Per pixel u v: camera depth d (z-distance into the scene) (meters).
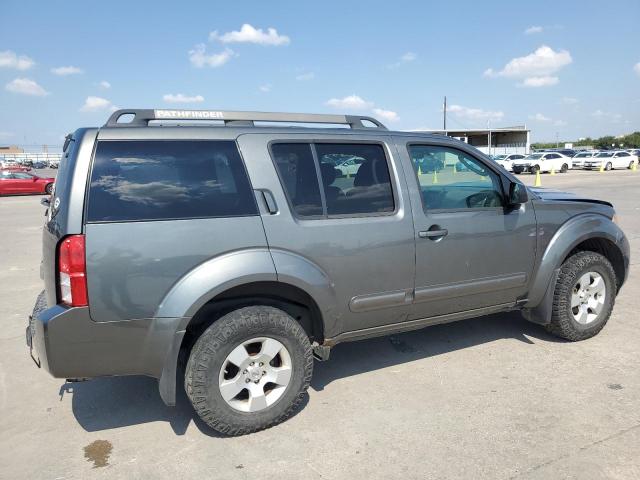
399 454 2.98
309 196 3.41
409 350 4.57
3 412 3.64
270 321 3.17
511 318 5.36
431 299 3.86
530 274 4.34
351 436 3.19
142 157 3.02
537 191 5.05
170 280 2.95
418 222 3.74
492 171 4.16
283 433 3.25
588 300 4.60
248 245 3.14
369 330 3.74
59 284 2.88
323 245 3.37
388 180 3.72
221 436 3.25
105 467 2.95
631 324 5.07
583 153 44.50
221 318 3.10
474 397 3.64
